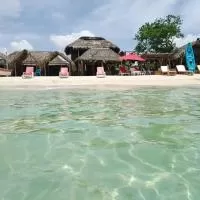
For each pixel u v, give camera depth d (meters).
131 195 3.41
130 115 7.87
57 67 36.59
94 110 8.83
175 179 3.82
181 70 30.67
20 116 7.92
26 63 34.75
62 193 3.48
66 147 5.09
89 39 39.34
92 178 3.87
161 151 4.85
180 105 9.77
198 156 4.61
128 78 25.30
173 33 48.66
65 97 12.78
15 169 4.17
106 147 5.07
